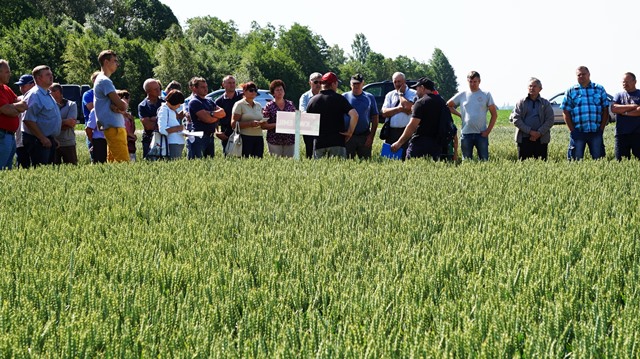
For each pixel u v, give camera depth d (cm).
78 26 9762
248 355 312
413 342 327
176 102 1264
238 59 10438
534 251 516
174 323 370
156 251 544
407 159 1189
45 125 1201
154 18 13988
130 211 725
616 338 332
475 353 320
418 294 412
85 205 764
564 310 372
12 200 809
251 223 653
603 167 1074
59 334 346
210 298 412
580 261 479
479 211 684
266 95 3431
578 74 1347
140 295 406
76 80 7112
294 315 378
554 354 320
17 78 7188
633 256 507
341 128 1265
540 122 1377
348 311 377
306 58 14925
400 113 1385
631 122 1318
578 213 679
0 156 1116
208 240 563
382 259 503
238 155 1344
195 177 996
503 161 1209
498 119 4850
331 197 805
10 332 343
